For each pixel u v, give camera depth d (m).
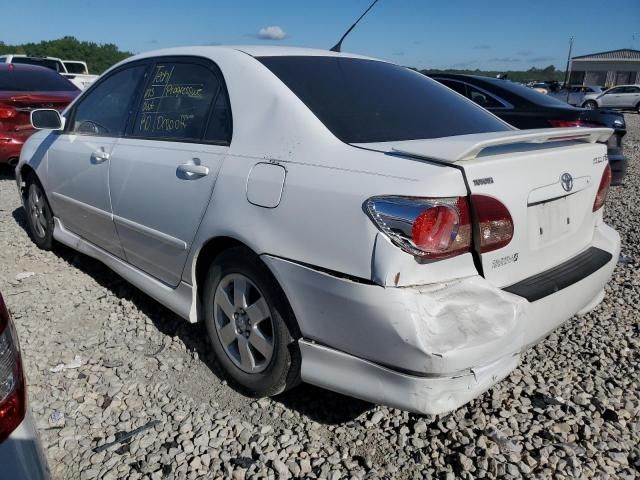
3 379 1.48
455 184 1.99
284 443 2.38
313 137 2.34
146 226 3.12
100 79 3.94
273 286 2.39
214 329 2.79
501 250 2.12
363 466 2.27
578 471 2.24
